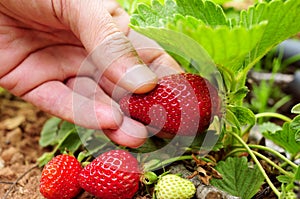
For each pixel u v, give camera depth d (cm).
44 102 34
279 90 46
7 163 36
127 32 32
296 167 28
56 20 32
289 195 27
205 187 27
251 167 30
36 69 34
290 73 49
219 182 28
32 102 35
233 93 28
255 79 47
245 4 60
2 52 34
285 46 50
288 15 26
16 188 32
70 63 35
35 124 41
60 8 31
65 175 29
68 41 35
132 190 28
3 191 32
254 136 38
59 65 35
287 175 28
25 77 34
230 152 31
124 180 27
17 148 38
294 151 32
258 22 26
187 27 23
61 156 29
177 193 27
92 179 28
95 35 28
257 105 44
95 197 30
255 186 28
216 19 28
